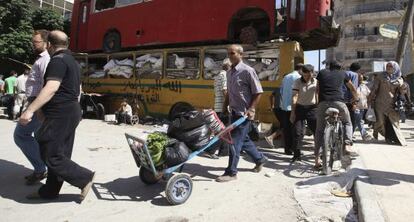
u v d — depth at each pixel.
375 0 54.03
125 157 7.58
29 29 21.83
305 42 11.74
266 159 7.64
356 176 5.92
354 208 4.84
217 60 11.74
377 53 54.62
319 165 6.75
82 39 16.42
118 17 14.73
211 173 6.48
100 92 14.88
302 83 7.29
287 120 8.09
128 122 12.80
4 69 21.77
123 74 13.95
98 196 5.18
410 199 4.81
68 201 4.96
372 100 9.88
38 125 5.39
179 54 12.52
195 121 5.31
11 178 5.93
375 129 9.99
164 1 13.10
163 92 12.69
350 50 56.41
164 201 5.04
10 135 9.93
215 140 5.50
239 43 11.55
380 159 7.41
